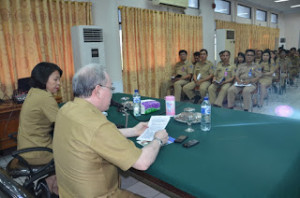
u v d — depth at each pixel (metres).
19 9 3.28
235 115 1.81
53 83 1.67
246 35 9.15
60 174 1.00
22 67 3.42
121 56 4.77
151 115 1.93
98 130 0.89
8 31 3.23
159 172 1.03
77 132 0.90
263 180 0.92
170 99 1.85
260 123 1.59
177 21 5.62
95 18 4.20
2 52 3.20
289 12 12.45
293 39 12.87
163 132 1.23
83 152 0.89
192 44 6.11
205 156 1.15
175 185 0.97
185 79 5.20
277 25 12.33
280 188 0.88
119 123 1.75
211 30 6.71
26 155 1.61
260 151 1.18
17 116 2.89
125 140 0.95
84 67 1.03
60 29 3.74
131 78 4.85
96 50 3.79
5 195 0.49
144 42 5.05
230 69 4.55
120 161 0.91
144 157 0.98
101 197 0.95
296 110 4.33
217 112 1.92
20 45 3.36
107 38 4.31
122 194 1.03
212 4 6.61
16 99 2.89
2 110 2.71
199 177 0.96
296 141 1.27
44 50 3.60
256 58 5.90
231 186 0.89
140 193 2.02
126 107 2.13
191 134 1.45
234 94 4.27
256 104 4.69
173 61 5.71
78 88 1.00
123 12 4.55
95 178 0.93
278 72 5.38
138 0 4.91
